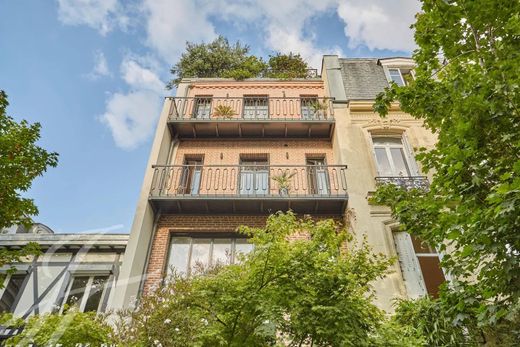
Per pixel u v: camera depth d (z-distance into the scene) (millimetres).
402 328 4230
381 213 7691
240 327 3520
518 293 2908
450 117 4145
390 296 6348
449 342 4492
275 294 3549
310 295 3545
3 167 5875
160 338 3363
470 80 3846
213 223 8188
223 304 3514
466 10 4180
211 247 7895
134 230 7266
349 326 3332
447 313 3859
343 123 9695
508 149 3420
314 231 4094
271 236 3770
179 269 7395
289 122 9758
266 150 9906
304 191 8867
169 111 10062
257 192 8984
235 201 8039
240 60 16156
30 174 6148
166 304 3633
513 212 2637
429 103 4410
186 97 10508
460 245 3342
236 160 9664
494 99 3395
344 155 8891
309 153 9875
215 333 3229
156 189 8320
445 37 4543
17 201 5863
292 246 3795
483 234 2848
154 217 8125
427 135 9328
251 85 11617
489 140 3461
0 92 6246
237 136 10164
